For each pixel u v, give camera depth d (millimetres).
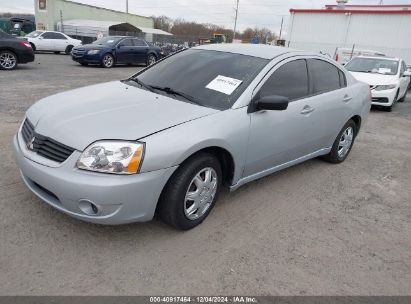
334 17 24766
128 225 3170
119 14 46688
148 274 2627
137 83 4000
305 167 5008
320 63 4457
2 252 2701
